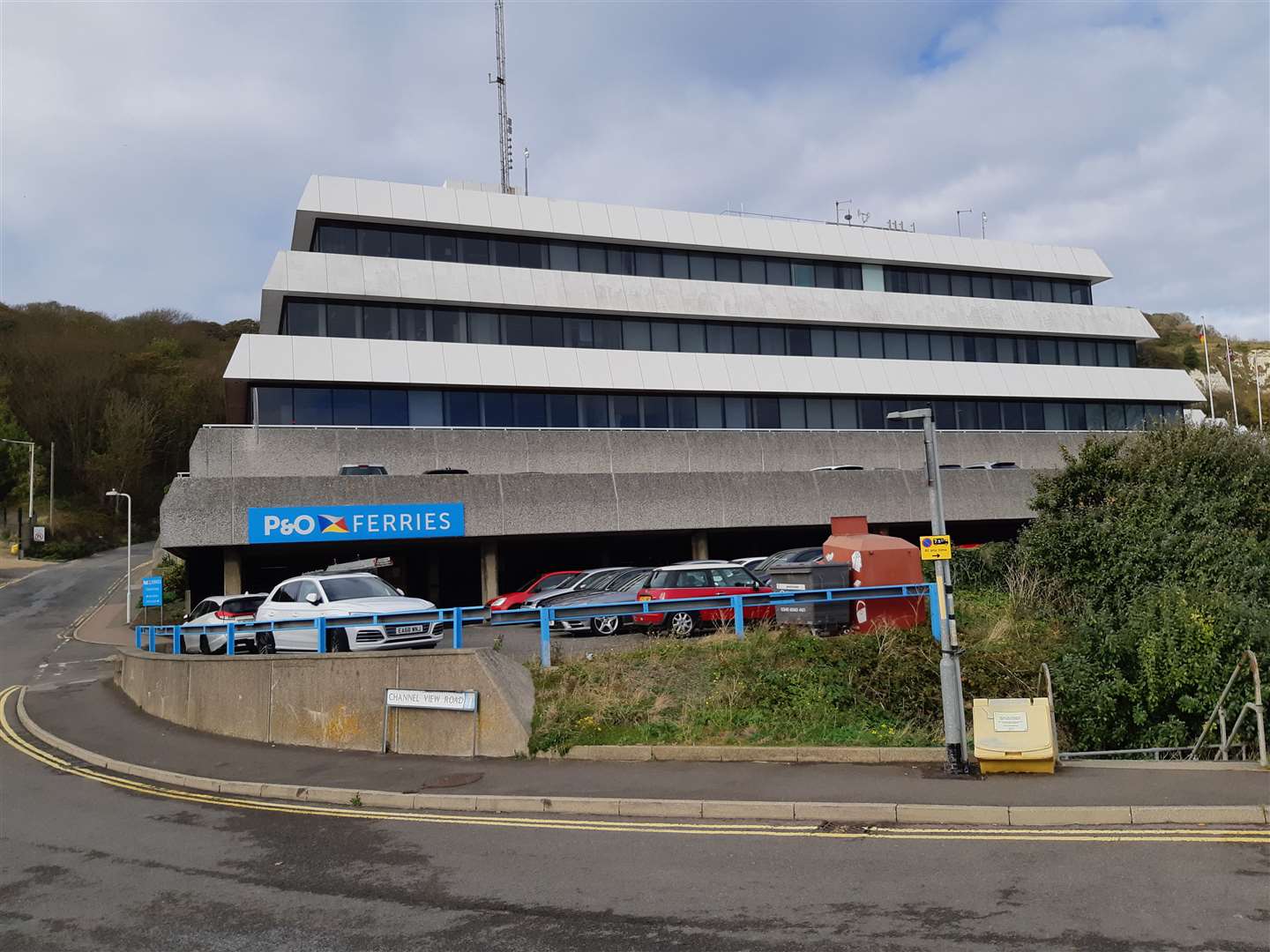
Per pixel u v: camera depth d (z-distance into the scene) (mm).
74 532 76250
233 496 30328
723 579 18812
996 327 46312
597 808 9602
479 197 39625
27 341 88250
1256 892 6590
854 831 8531
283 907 7156
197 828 9922
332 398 35531
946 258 46781
